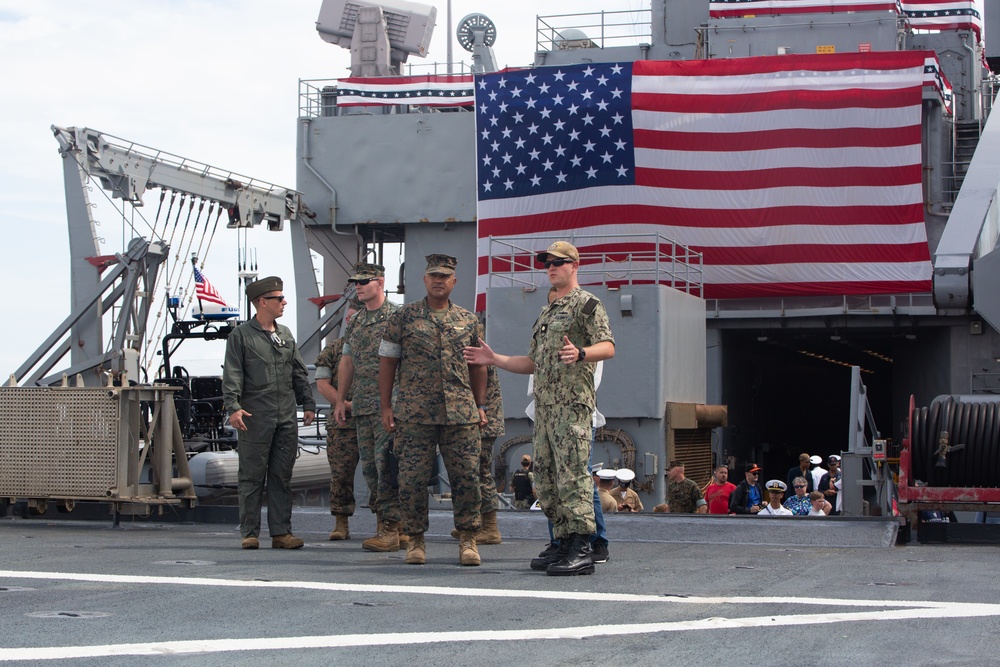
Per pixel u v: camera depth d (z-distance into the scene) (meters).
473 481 7.32
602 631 4.70
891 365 40.78
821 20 27.48
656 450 19.09
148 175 24.00
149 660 4.05
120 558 7.43
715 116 25.34
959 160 28.12
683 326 20.61
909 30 30.25
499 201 26.16
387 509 8.37
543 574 6.80
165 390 10.77
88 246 22.23
